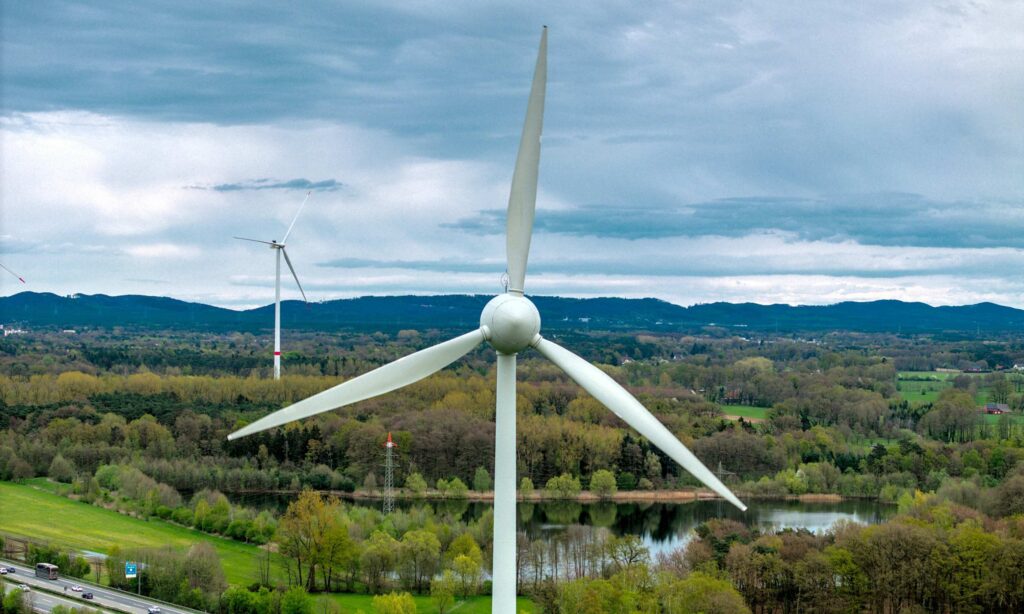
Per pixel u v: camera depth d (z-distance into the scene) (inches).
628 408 2881.4
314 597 6850.4
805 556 6683.1
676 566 6919.3
